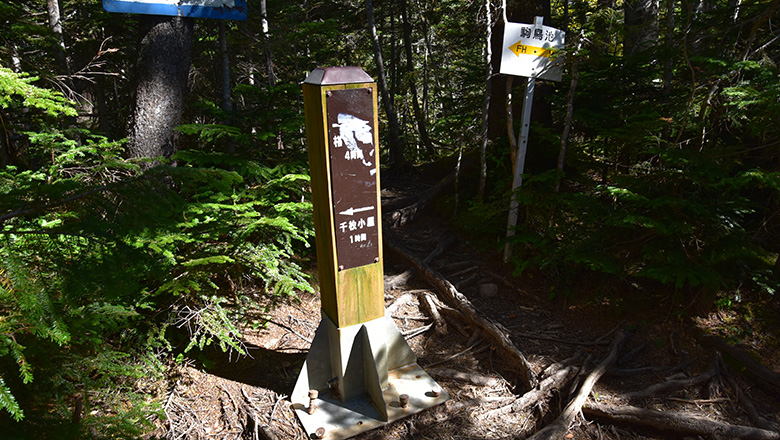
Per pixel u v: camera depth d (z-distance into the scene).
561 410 3.50
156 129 5.00
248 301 4.40
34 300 1.75
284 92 5.69
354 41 13.06
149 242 3.36
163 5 4.68
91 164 4.42
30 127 5.49
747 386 3.72
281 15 10.08
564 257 4.74
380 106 16.17
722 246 4.16
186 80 5.21
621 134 4.66
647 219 4.06
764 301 4.45
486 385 3.86
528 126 5.02
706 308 4.32
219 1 4.96
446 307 4.79
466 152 8.67
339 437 3.28
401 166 10.05
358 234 3.29
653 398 3.61
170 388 3.71
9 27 5.22
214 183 2.15
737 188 3.81
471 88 7.62
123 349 3.65
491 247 5.95
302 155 5.56
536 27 4.80
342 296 3.37
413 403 3.58
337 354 3.54
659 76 6.31
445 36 11.24
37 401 2.51
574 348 4.19
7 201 1.84
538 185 5.57
